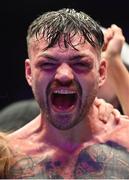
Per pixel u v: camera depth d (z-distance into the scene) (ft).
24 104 11.32
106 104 8.93
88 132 8.46
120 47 9.85
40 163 8.31
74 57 7.88
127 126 8.68
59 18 8.14
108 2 18.45
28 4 18.62
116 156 8.37
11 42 18.79
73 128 8.32
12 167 8.29
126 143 8.48
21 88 18.33
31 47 8.13
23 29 18.84
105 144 8.46
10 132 9.76
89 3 18.43
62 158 8.34
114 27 10.05
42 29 8.05
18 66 18.65
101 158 8.35
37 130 8.59
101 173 8.24
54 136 8.44
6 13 18.89
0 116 11.19
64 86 7.88
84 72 7.92
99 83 8.30
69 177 8.24
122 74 9.80
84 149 8.38
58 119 8.05
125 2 18.43
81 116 8.09
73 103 8.02
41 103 8.06
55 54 7.88
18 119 11.03
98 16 18.54
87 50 7.95
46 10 18.62
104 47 9.86
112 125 8.66
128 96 9.79
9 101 17.49
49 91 7.95
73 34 7.95
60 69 7.84
